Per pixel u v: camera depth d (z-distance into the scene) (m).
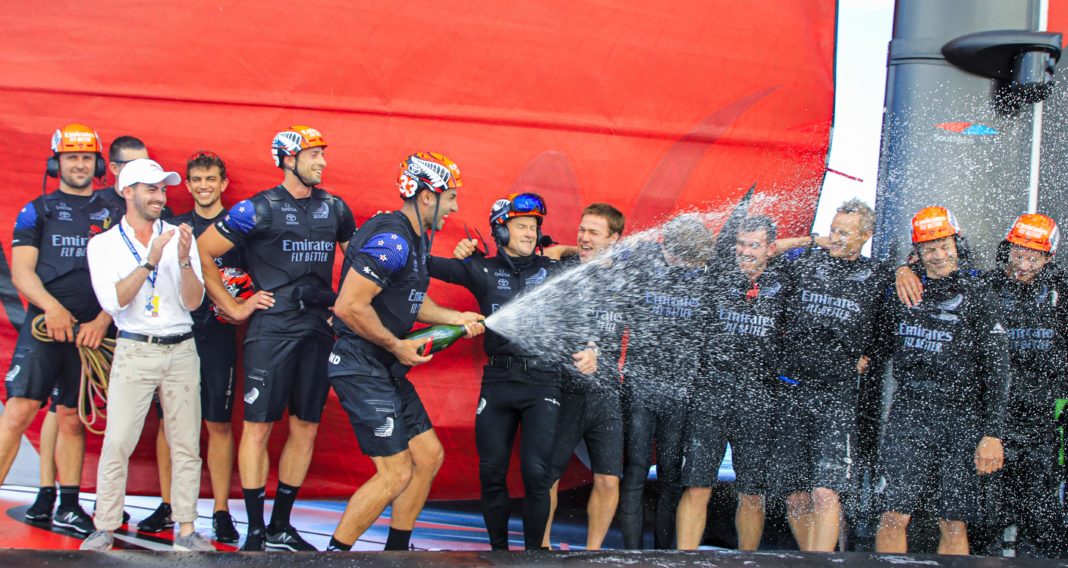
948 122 4.78
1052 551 4.59
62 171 4.33
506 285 4.25
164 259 3.90
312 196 4.32
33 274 4.27
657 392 4.35
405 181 3.73
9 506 4.51
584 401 4.27
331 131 4.84
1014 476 4.59
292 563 2.80
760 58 5.22
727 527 4.87
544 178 5.03
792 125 5.28
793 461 4.22
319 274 4.29
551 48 5.01
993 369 4.11
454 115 4.93
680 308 4.36
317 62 4.81
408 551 2.96
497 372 4.15
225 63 4.74
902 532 4.17
